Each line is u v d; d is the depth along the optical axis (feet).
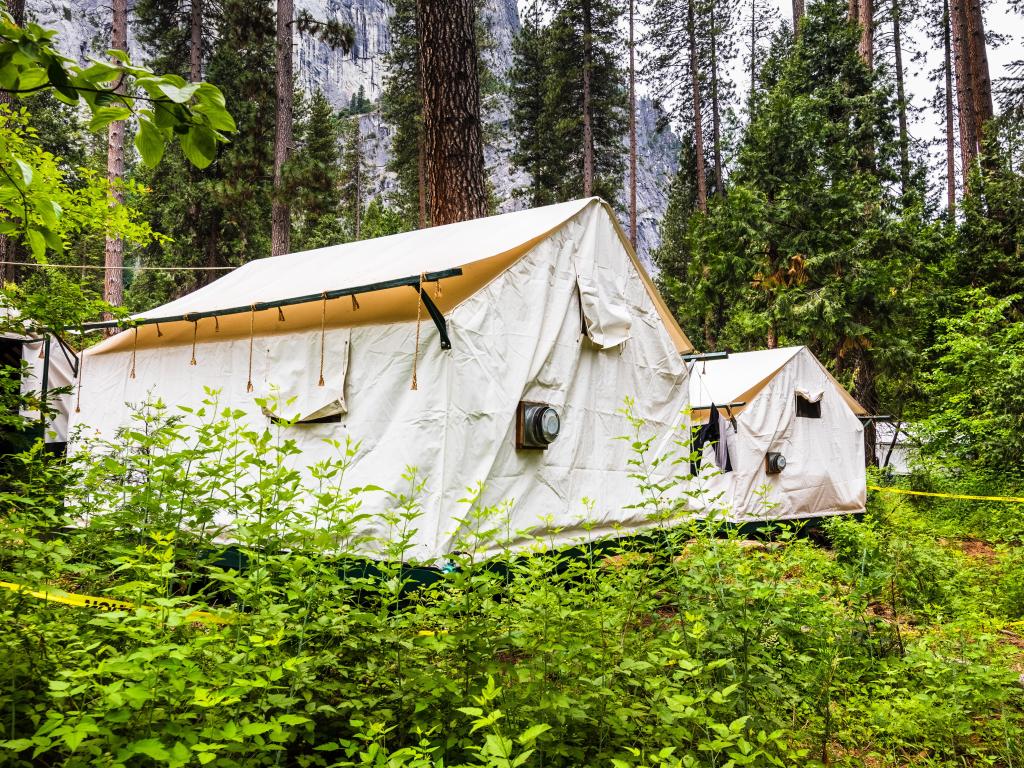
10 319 12.00
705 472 26.27
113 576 9.00
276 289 19.06
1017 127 53.36
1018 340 39.27
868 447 46.57
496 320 16.24
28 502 8.71
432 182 26.99
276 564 8.39
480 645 7.91
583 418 18.56
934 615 13.76
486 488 15.26
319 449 16.40
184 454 9.00
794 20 84.53
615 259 20.56
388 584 8.78
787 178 52.95
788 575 13.84
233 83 67.82
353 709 7.65
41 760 6.50
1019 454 35.14
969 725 10.28
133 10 70.64
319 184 52.75
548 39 96.63
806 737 9.59
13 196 5.83
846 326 44.39
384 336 15.99
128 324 13.50
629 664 7.86
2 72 4.70
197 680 5.52
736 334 58.34
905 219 47.91
